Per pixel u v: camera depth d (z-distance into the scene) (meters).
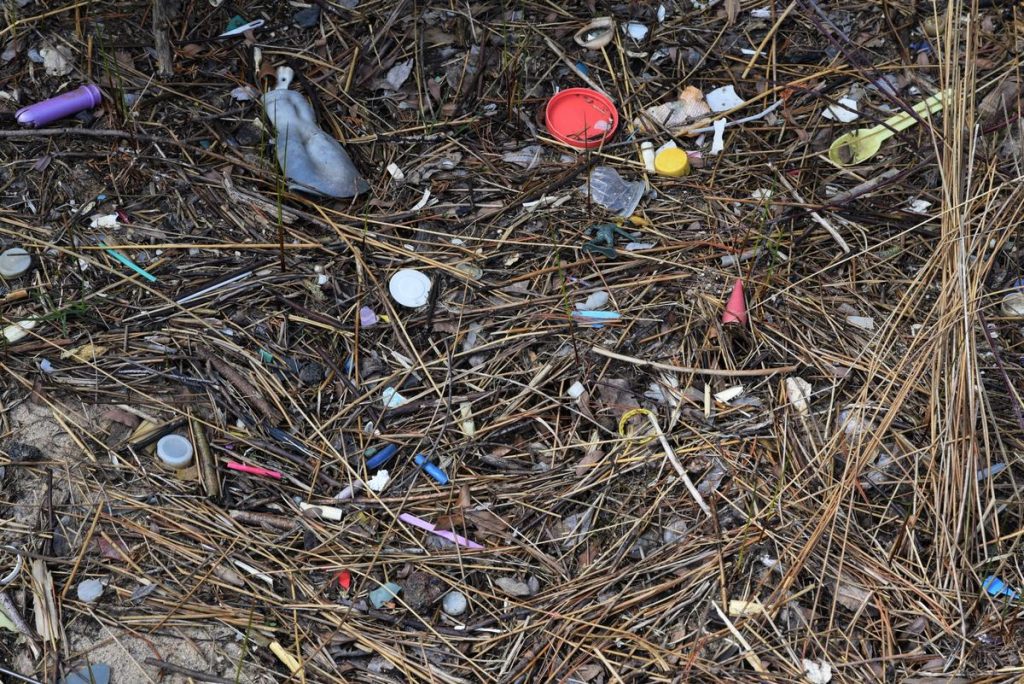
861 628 1.93
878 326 2.06
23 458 1.98
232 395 2.01
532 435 2.01
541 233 2.12
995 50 2.21
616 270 2.09
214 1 2.24
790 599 1.93
